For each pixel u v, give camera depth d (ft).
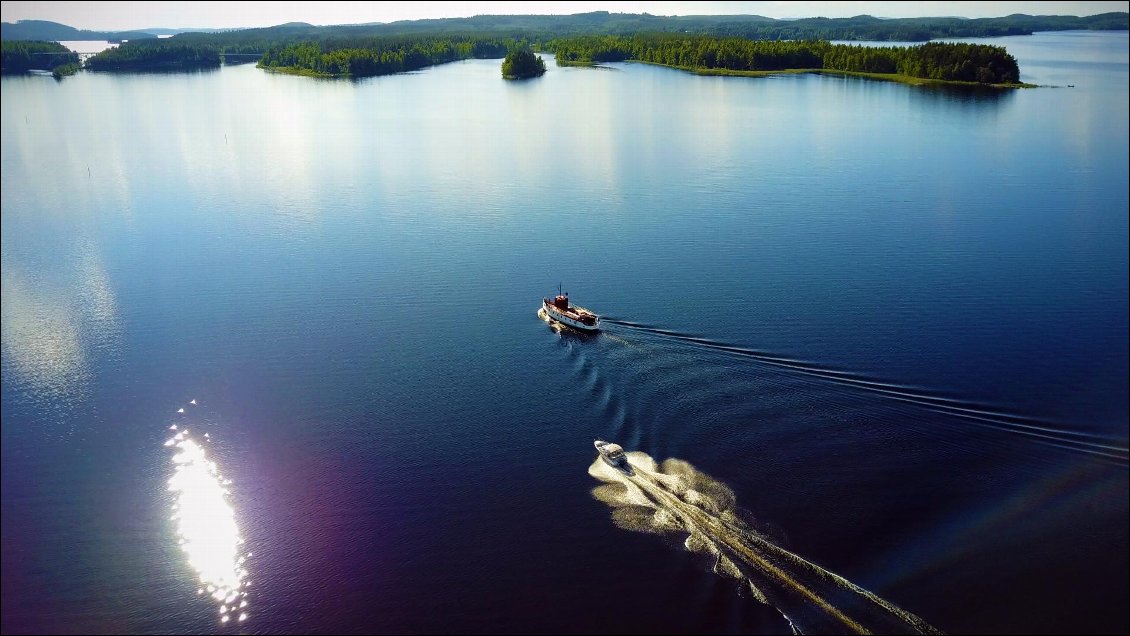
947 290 464.24
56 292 500.33
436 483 297.33
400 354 401.29
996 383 348.59
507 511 280.10
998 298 450.71
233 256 556.92
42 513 294.46
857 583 238.48
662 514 272.92
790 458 296.30
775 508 271.08
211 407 359.66
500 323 433.07
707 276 492.95
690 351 387.14
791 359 374.63
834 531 259.19
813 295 458.50
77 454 329.93
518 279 497.46
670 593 240.53
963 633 220.02
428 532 272.51
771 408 329.93
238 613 246.27
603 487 289.12
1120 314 425.28
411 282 497.46
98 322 452.76
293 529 279.49
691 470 293.02
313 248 569.23
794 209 639.35
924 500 271.49
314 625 240.32
